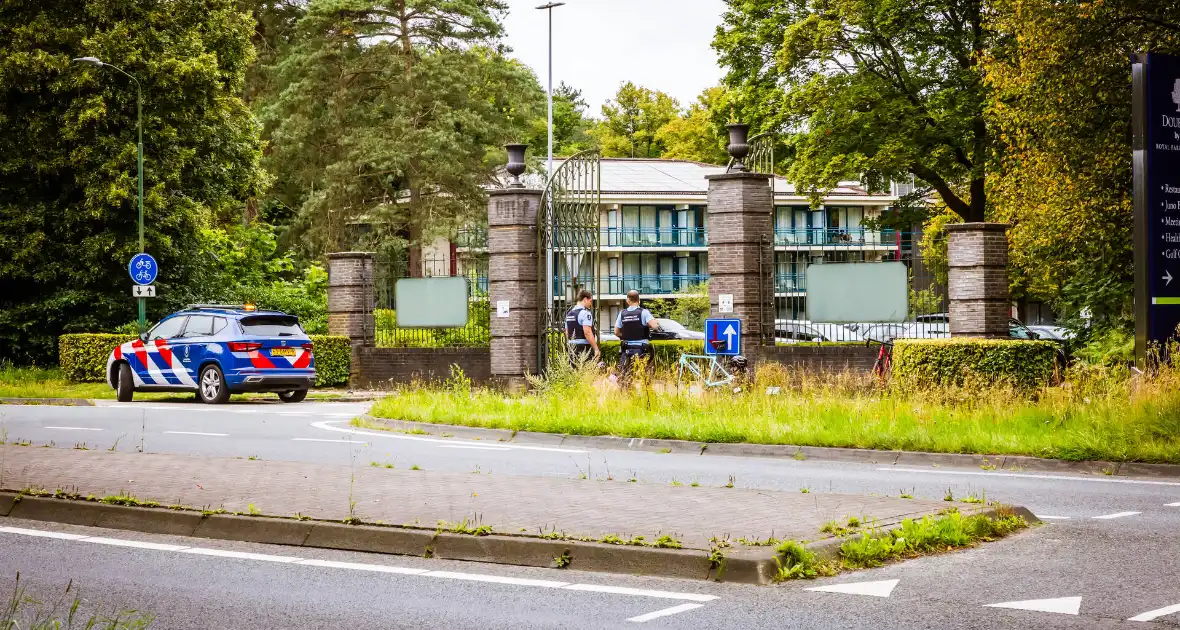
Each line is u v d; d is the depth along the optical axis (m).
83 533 9.37
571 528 8.48
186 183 37.03
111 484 10.78
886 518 8.84
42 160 34.66
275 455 14.52
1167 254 15.84
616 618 6.59
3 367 34.81
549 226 25.31
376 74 54.78
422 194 55.00
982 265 21.30
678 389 18.31
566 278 25.16
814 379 18.42
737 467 13.48
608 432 16.33
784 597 7.00
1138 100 15.87
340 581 7.59
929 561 7.93
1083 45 22.19
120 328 33.38
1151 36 22.11
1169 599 6.83
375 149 52.28
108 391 27.92
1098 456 13.05
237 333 24.42
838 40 36.22
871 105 35.88
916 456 13.98
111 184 33.75
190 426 18.75
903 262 22.88
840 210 66.06
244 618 6.70
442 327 27.80
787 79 37.78
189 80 35.09
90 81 33.34
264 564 8.14
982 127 35.47
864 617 6.51
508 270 25.48
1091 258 23.50
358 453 14.73
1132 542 8.57
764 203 23.72
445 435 17.42
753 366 23.34
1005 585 7.21
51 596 7.23
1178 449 12.77
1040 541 8.62
